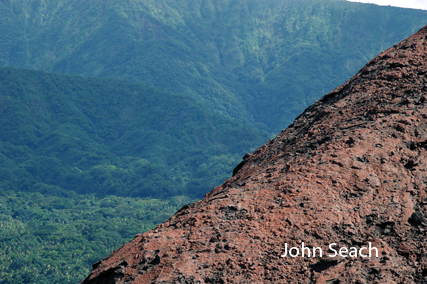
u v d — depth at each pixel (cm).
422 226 574
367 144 720
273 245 570
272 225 600
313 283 518
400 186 640
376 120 777
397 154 691
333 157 705
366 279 516
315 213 604
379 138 729
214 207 675
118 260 632
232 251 571
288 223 597
